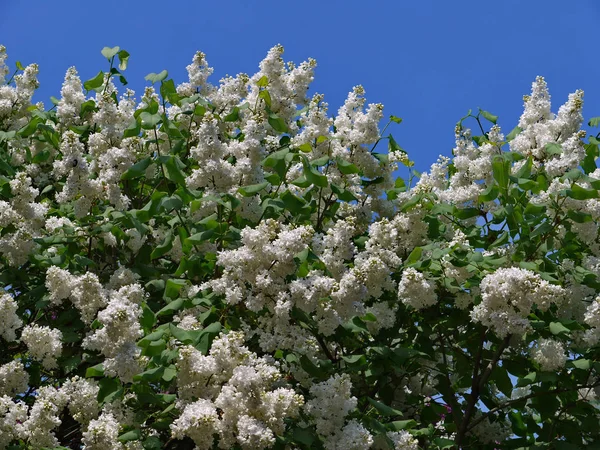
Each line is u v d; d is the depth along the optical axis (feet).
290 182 21.17
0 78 27.63
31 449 15.02
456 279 18.48
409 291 17.66
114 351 14.93
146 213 18.54
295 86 23.97
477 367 18.88
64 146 18.97
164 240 19.76
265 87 23.56
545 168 20.67
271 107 23.63
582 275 18.38
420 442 19.26
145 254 20.70
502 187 19.31
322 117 21.79
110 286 18.69
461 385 20.97
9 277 19.29
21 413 15.24
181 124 24.41
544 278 16.76
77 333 18.81
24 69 27.25
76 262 19.04
